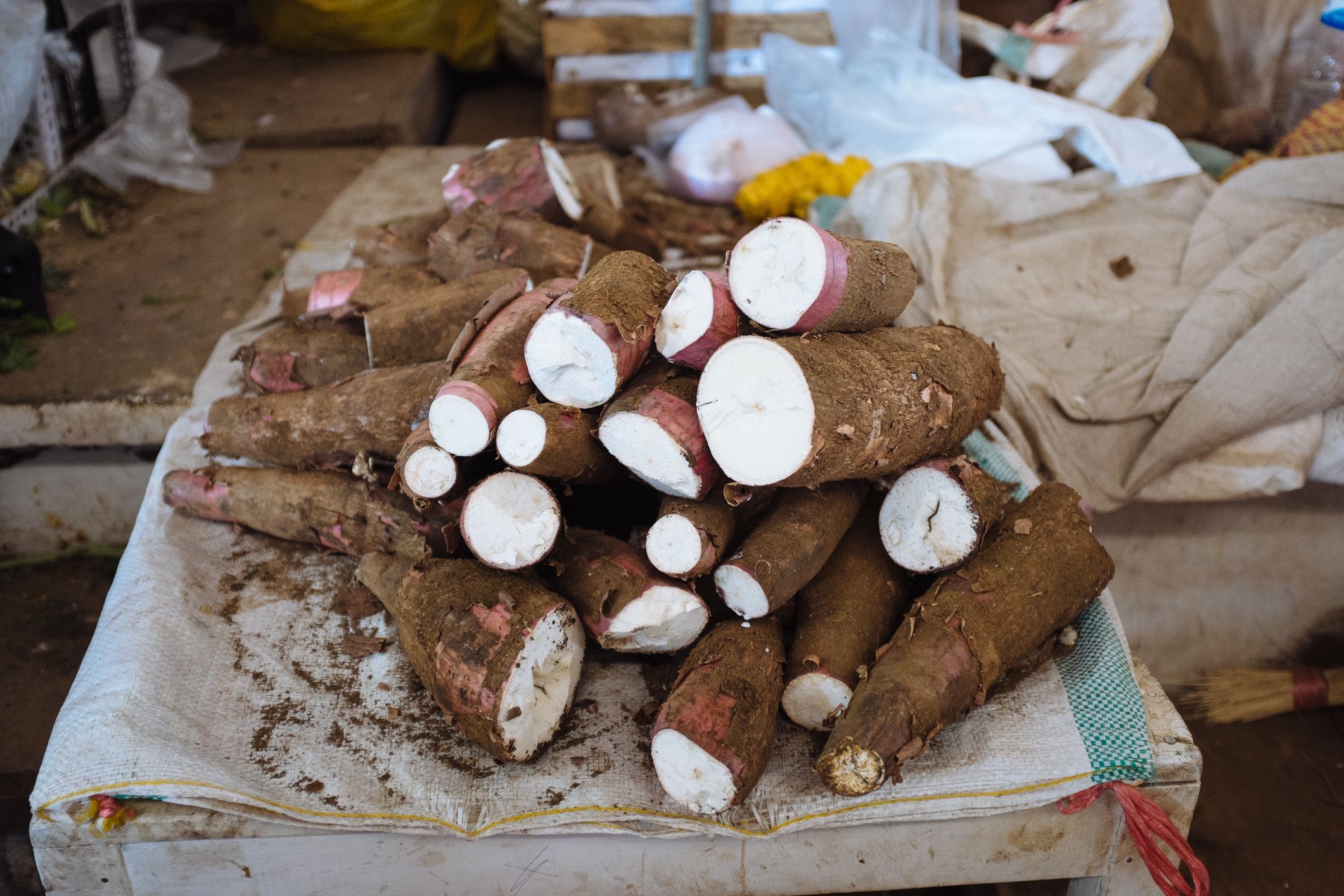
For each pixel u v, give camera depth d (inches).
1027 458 45.1
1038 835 33.6
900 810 32.5
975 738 33.6
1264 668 50.2
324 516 38.5
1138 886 34.6
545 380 33.7
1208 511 48.0
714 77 74.4
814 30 73.0
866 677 32.7
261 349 42.0
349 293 44.0
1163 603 49.7
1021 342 48.0
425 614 33.5
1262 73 70.3
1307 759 46.4
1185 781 33.2
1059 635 36.1
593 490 37.3
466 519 33.3
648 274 35.1
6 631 48.8
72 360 49.7
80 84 70.2
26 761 43.6
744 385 31.2
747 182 62.1
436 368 38.4
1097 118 56.5
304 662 36.3
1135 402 45.6
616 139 70.5
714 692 31.9
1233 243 49.6
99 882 33.2
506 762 33.5
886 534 35.1
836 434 31.4
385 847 32.7
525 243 44.6
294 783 32.9
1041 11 68.9
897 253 35.4
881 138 61.7
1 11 52.2
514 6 96.3
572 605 34.2
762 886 33.8
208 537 40.4
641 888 33.6
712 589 35.3
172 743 33.1
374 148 76.0
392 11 91.9
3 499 50.8
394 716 34.9
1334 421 44.4
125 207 65.3
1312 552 48.8
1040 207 53.8
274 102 81.8
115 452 50.1
